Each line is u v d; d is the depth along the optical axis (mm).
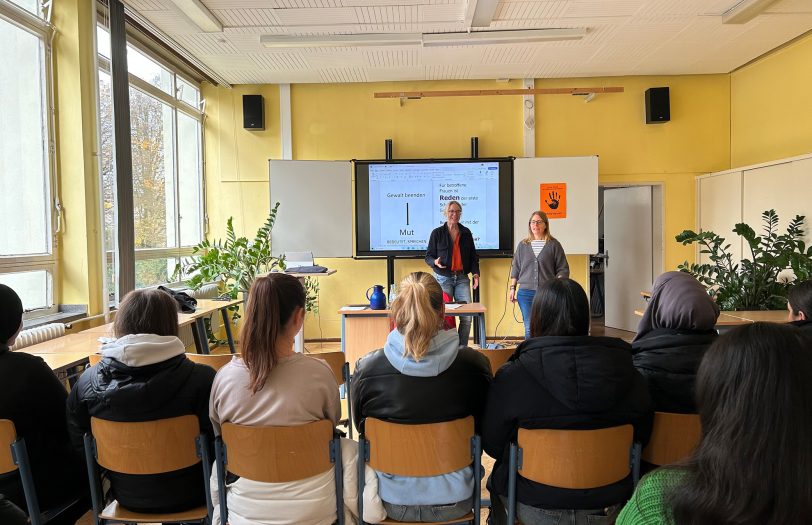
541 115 6094
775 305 4383
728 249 5473
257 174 6129
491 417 1551
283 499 1477
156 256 5016
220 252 5293
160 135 5148
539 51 5113
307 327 6207
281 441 1446
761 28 4641
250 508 1479
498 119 6074
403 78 5930
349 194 5852
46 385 1697
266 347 1460
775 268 4504
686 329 1664
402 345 1578
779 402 529
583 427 1463
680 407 1598
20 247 3324
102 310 3799
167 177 5289
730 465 538
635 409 1480
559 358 1432
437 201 5906
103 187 3803
